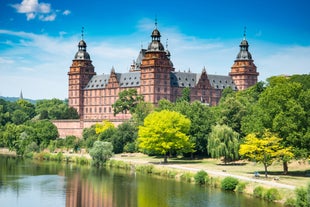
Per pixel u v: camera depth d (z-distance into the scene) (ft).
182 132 459.32
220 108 512.63
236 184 321.93
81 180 386.11
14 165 493.36
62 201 311.47
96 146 481.05
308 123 338.34
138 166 434.30
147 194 322.96
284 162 353.10
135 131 581.53
